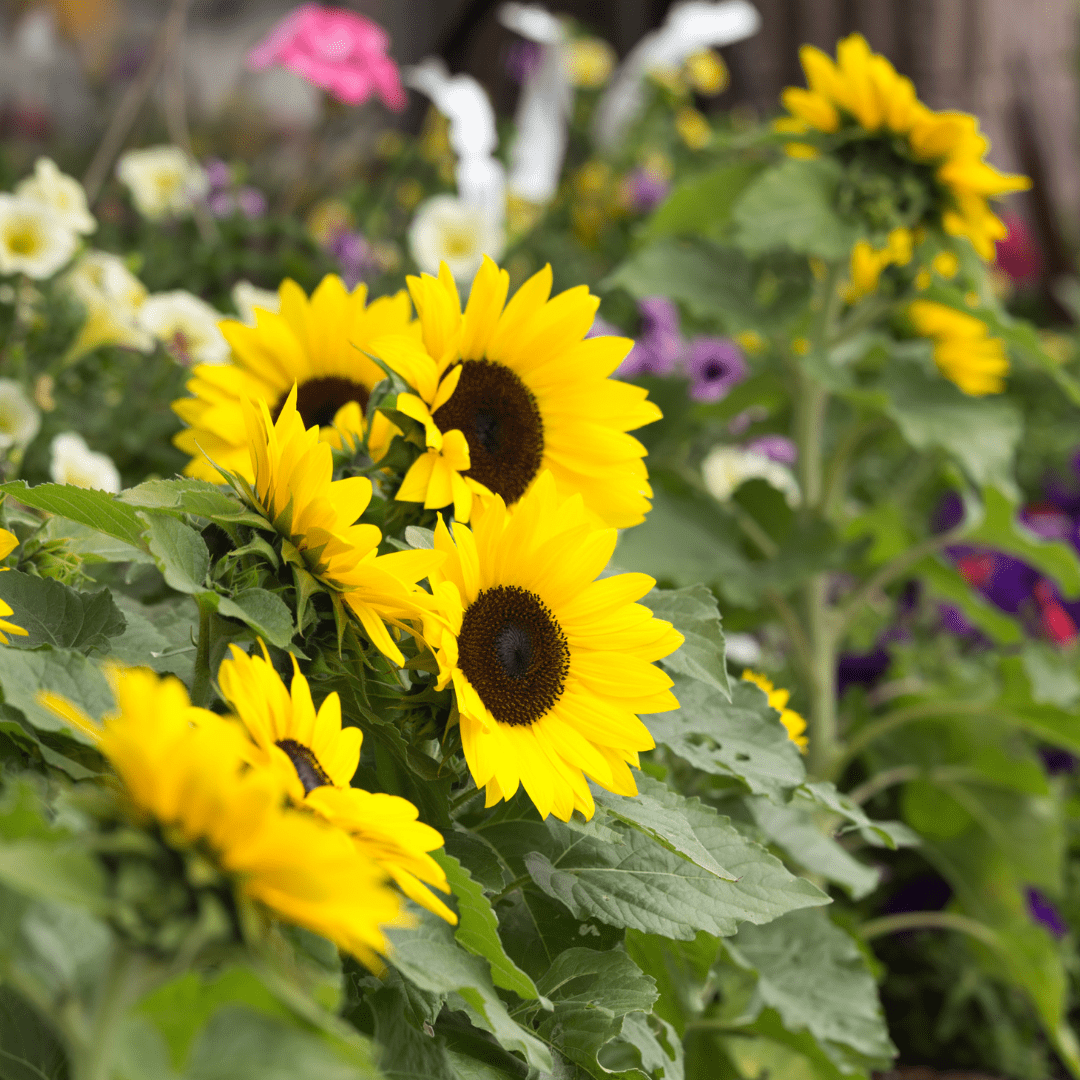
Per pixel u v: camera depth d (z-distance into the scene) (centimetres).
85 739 165
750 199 212
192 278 255
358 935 128
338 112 272
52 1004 125
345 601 172
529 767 174
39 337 223
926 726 235
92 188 243
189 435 189
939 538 234
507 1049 172
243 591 169
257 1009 133
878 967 216
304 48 261
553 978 178
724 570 227
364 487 170
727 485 267
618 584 177
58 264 220
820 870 199
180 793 120
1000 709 229
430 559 171
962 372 236
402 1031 171
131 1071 121
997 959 234
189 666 179
